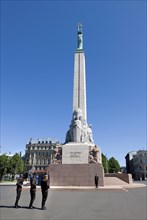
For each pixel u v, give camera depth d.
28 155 125.12
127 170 176.38
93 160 34.22
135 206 14.44
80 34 49.59
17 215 11.55
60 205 15.09
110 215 11.38
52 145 124.19
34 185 14.56
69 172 32.75
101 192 24.95
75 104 42.53
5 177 112.81
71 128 38.41
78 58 46.03
